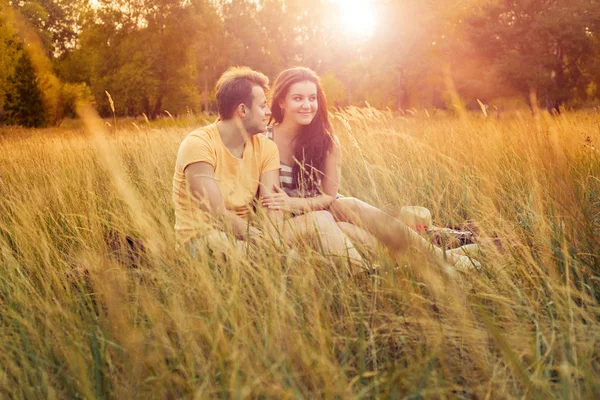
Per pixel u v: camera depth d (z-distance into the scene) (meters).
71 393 1.60
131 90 34.97
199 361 1.62
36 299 2.02
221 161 2.98
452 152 5.00
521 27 25.86
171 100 36.94
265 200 2.99
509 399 1.50
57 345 1.73
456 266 2.46
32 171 5.12
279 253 2.33
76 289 2.32
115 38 36.59
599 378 1.56
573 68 25.84
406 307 1.94
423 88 38.12
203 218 2.56
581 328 1.75
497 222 2.83
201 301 1.92
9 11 29.27
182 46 37.66
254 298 1.94
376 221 2.82
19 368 1.66
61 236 3.06
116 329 1.80
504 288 2.10
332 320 1.92
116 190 3.43
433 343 1.72
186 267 2.10
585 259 2.36
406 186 3.45
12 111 27.67
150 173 4.17
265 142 3.19
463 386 1.63
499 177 4.00
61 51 51.09
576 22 24.14
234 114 2.98
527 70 24.73
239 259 2.11
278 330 1.72
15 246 2.92
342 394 1.44
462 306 1.89
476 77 26.42
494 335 1.56
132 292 2.12
